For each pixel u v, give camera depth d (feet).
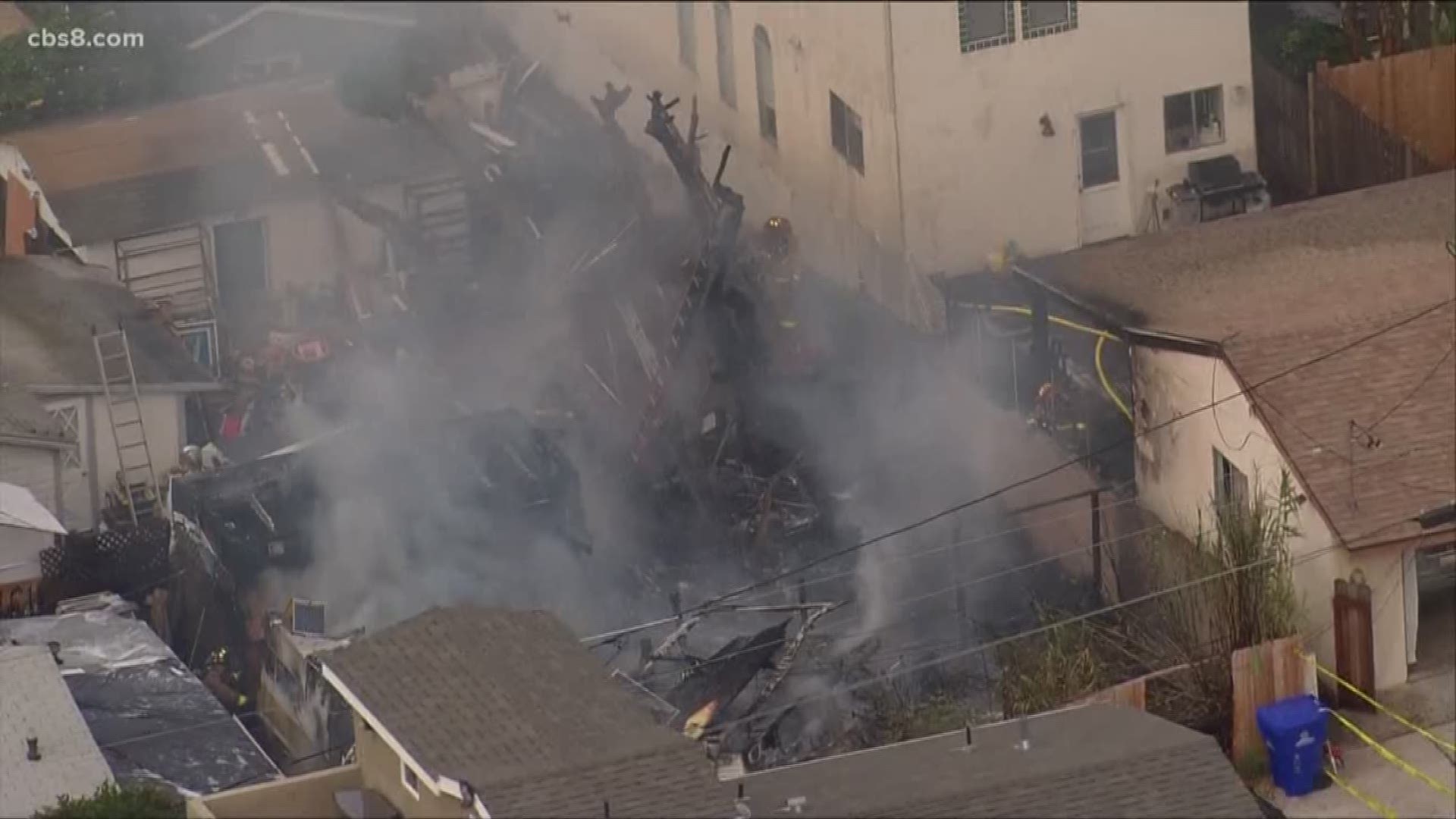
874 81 610.65
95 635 467.93
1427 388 490.90
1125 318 522.06
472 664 360.28
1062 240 618.85
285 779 381.40
